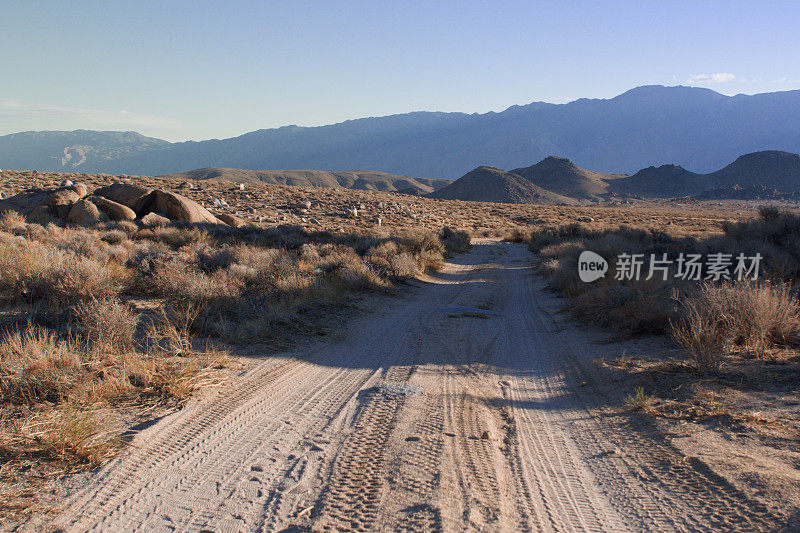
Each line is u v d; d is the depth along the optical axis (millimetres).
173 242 24141
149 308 9758
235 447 4609
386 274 19062
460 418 5637
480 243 50219
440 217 77250
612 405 6070
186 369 6418
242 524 3359
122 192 33250
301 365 7691
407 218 66438
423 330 11258
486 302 16156
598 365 7895
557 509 3682
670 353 7918
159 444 4551
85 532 3205
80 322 7602
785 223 20859
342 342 9594
